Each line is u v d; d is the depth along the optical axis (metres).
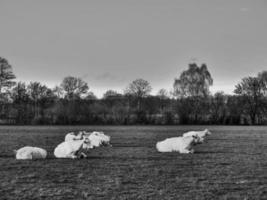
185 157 34.72
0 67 131.25
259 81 144.00
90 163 30.58
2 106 137.25
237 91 145.00
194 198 19.33
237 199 19.20
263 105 142.62
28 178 24.30
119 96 150.38
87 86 153.88
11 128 105.19
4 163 30.25
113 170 27.27
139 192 20.53
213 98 144.38
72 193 20.31
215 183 22.88
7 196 19.67
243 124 140.38
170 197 19.50
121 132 83.31
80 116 138.00
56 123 136.25
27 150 32.91
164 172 26.52
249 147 45.31
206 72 152.62
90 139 45.53
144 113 140.75
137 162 31.28
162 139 59.53
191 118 140.00
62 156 33.75
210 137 65.62
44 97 144.12
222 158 34.06
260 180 23.83
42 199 19.12
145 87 149.12
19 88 141.88
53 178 24.30
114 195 19.88
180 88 152.12
